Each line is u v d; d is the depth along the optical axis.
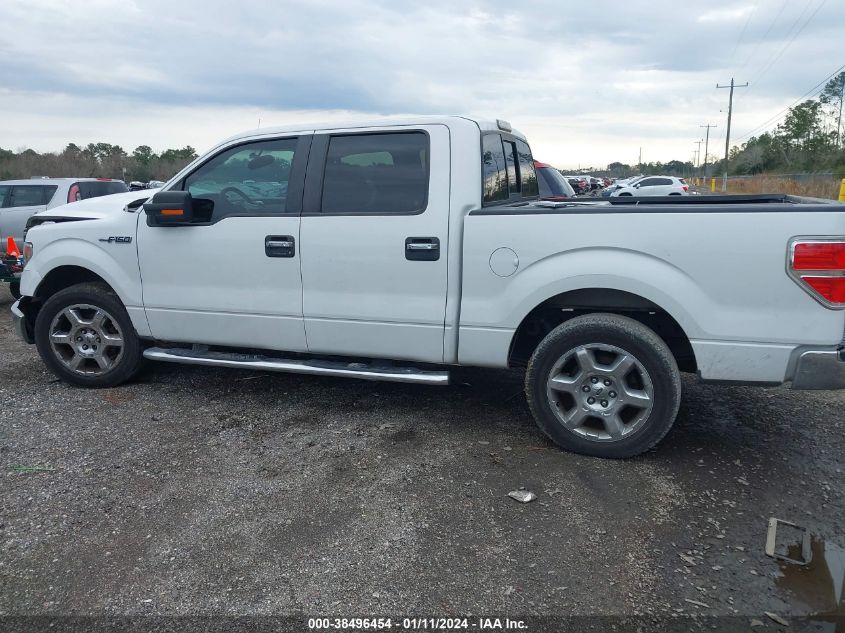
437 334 4.07
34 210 10.62
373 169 4.18
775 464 3.81
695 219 3.48
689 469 3.75
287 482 3.60
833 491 3.50
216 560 2.90
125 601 2.65
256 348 4.73
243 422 4.46
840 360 3.36
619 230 3.61
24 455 3.92
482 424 4.43
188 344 5.07
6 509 3.31
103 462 3.83
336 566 2.86
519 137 5.33
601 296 3.88
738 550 2.96
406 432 4.30
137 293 4.79
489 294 3.92
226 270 4.50
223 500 3.41
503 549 2.98
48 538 3.07
